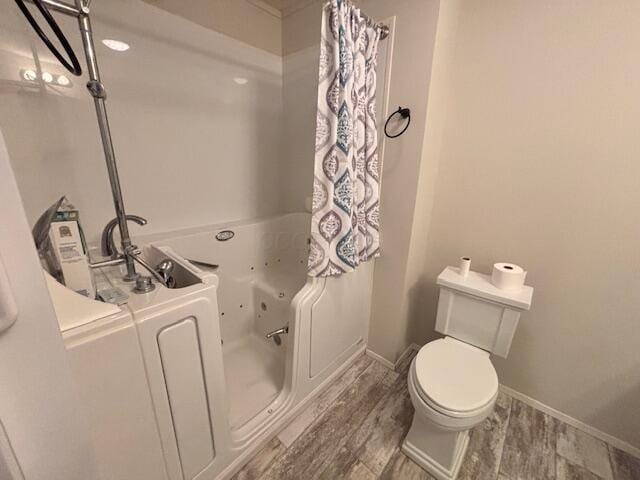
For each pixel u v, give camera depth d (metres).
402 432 1.28
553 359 1.35
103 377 0.64
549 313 1.33
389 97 1.36
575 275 1.23
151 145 1.40
